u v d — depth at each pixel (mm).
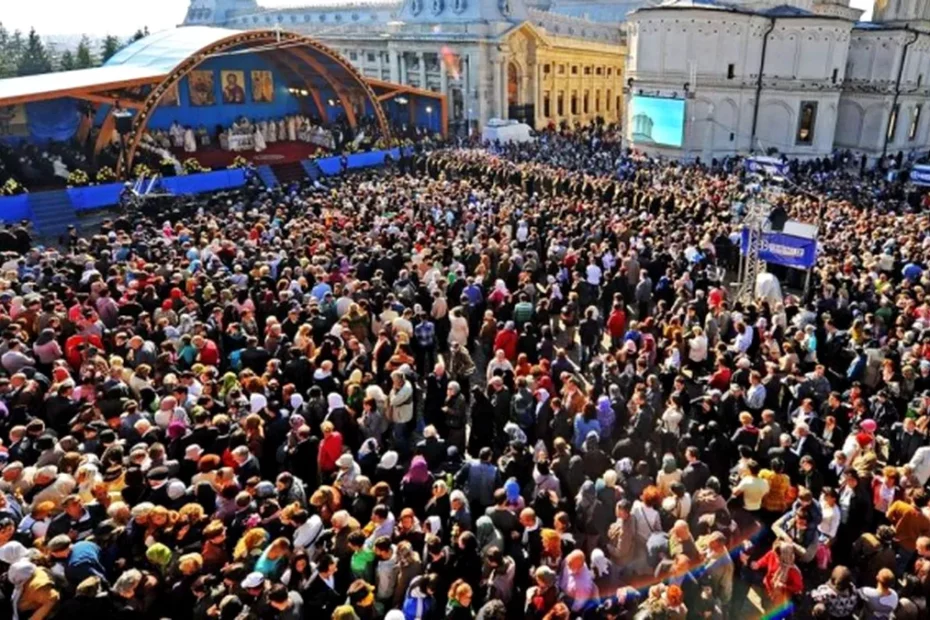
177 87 42625
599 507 8258
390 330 13000
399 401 10562
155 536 7039
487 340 13578
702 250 18375
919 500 8133
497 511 7809
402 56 67375
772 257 16797
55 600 6145
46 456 8227
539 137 52938
